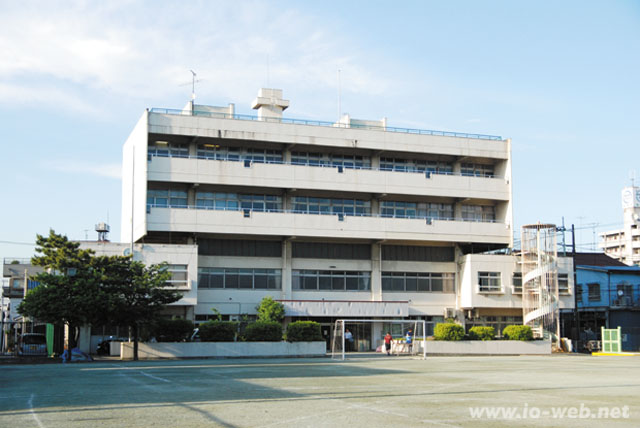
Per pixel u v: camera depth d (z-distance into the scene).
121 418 13.79
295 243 58.84
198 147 57.38
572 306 61.25
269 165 56.56
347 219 57.97
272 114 60.56
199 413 14.51
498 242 61.66
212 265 56.38
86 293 40.38
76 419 13.69
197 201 56.81
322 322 57.59
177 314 53.22
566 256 67.12
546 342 53.41
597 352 56.47
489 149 62.91
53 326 47.00
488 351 51.28
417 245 62.16
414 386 21.45
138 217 55.38
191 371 29.69
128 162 61.50
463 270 61.06
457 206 63.12
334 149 59.91
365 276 60.28
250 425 12.73
